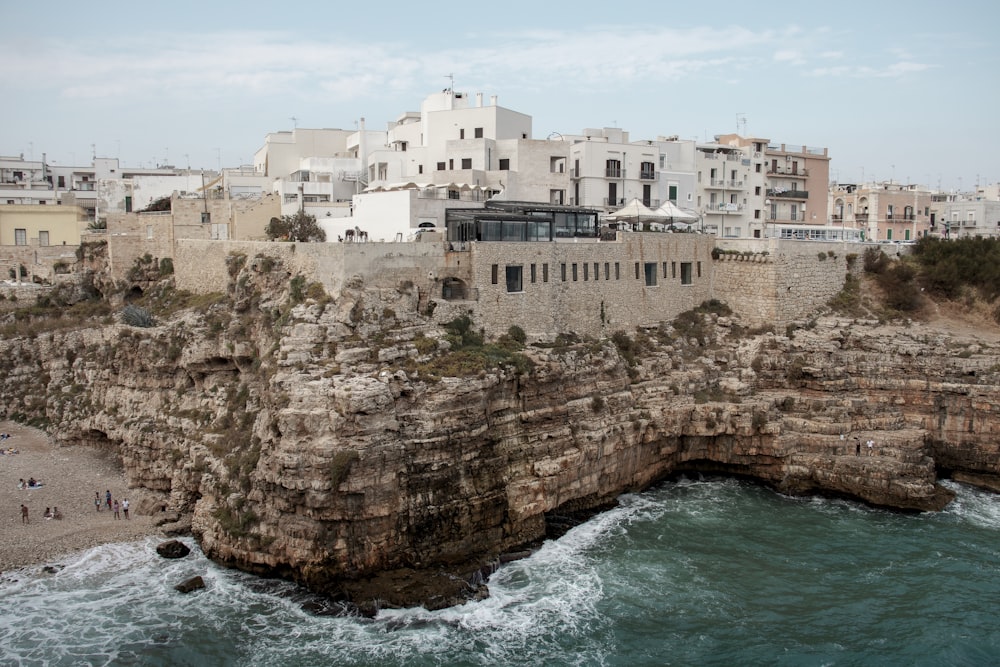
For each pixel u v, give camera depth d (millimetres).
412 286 59469
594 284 70875
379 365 52250
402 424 50094
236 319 63656
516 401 56969
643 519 60719
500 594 49312
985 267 84500
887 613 48344
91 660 42938
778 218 119938
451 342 57656
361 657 43188
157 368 67500
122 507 60125
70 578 50594
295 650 43656
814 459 65875
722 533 58531
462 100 107625
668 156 105375
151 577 50812
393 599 47062
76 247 94812
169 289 79812
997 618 47844
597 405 61844
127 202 104375
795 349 73688
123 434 65750
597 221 76812
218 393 62750
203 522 54656
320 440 47406
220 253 73562
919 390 70625
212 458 56969
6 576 50594
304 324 53969
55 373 78375
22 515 58281
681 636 45812
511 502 54344
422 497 50406
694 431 67375
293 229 81000
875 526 60281
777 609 48656
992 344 75188
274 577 50250
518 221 67500
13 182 132625
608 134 111438
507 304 64062
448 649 44000
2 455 70000
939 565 54094
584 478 59875
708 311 80250
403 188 80938
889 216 128625
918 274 85125
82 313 82688
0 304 86562
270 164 106312
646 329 76062
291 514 48969
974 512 63406
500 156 94312
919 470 64125
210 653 43469
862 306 82000
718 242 82688
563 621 46875
